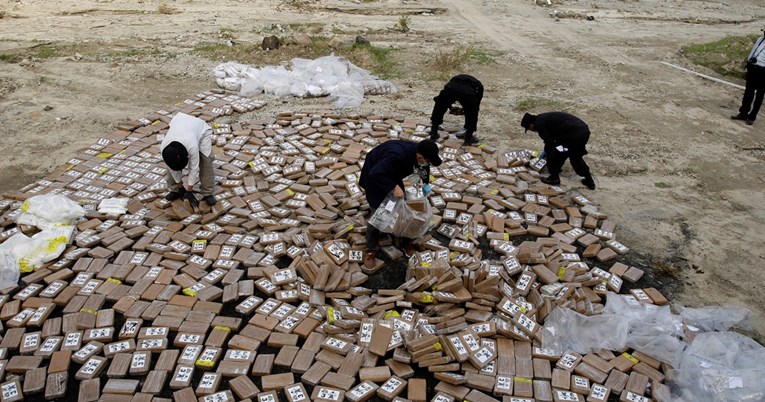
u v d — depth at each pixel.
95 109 9.73
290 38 13.03
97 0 17.20
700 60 13.82
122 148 8.34
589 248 6.59
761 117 10.62
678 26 17.69
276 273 5.81
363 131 8.91
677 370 4.89
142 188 7.32
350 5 18.03
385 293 5.62
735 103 11.27
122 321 5.34
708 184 8.30
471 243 6.37
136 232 6.39
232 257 6.10
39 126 9.06
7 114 9.41
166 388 4.66
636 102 11.09
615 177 8.35
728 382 4.68
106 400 4.46
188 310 5.39
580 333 5.27
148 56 12.27
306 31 15.00
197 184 7.35
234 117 9.51
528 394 4.73
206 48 12.83
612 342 5.22
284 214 6.85
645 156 8.99
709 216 7.51
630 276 6.20
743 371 4.76
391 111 10.06
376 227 5.89
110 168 7.77
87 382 4.61
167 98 10.30
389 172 5.71
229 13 16.67
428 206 6.11
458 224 6.87
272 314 5.36
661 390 4.77
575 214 7.18
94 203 6.96
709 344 5.11
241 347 5.02
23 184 7.55
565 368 4.97
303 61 11.76
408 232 6.00
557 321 5.34
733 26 18.06
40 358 4.82
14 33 13.66
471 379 4.81
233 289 5.66
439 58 12.68
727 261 6.63
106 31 14.25
